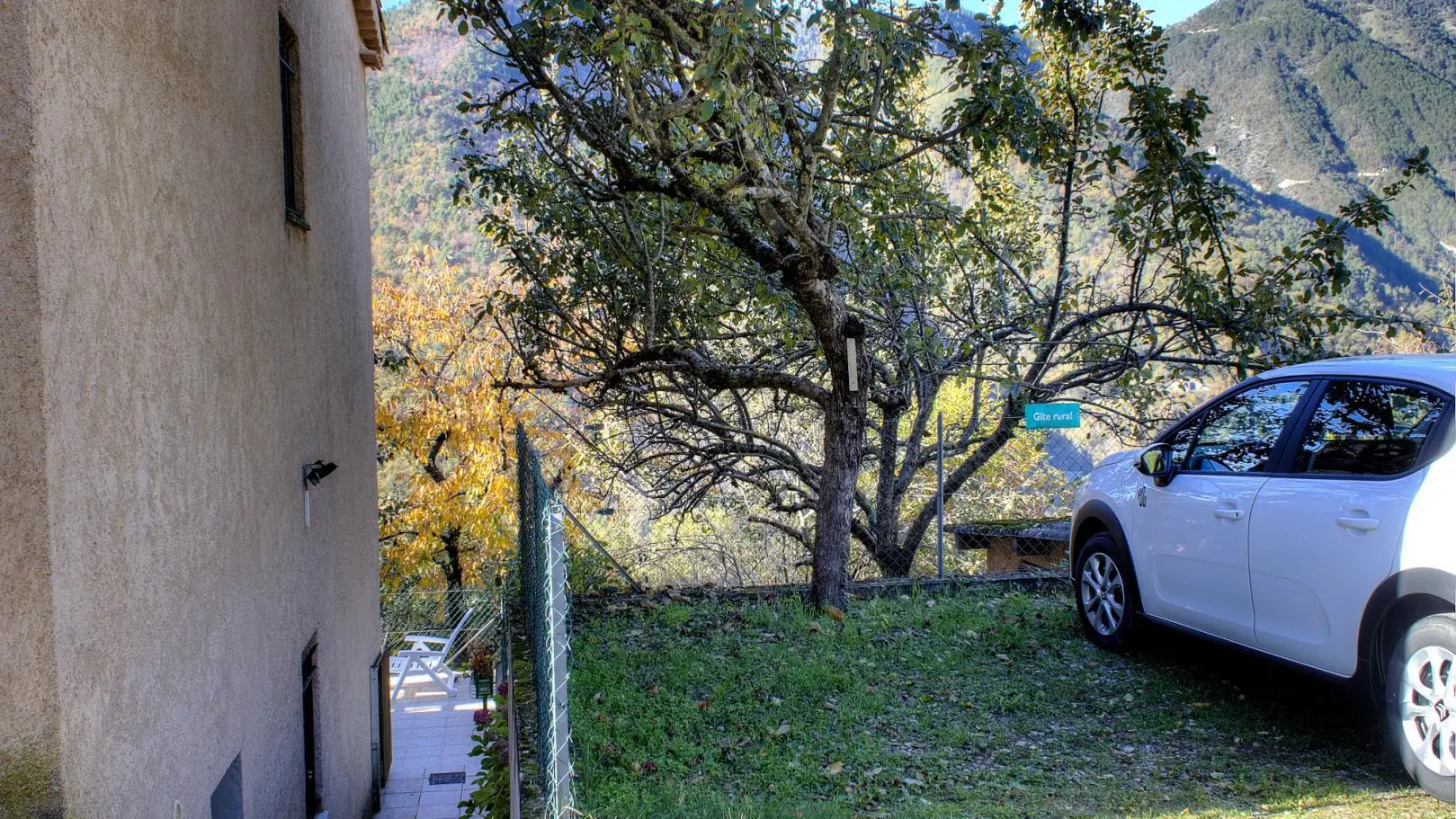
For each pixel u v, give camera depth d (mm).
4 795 2980
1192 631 6043
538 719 4773
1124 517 6707
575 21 8234
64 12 3213
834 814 4391
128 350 3676
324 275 8148
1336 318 10211
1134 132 10164
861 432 8258
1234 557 5539
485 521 23703
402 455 26031
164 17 4199
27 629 2986
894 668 6688
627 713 5758
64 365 3129
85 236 3330
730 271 10711
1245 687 6070
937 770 5078
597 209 10312
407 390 24766
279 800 6059
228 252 5098
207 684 4516
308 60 7770
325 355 8141
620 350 10953
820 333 8172
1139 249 10773
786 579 12789
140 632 3701
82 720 3170
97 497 3354
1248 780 4773
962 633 7422
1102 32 10445
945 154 9039
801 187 7457
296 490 6770
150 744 3771
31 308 2979
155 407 3936
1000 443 12984
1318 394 5301
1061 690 6215
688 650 7035
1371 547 4602
